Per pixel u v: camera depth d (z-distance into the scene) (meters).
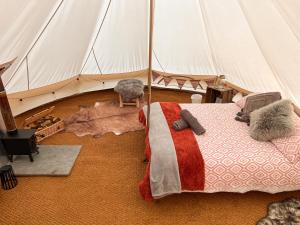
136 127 3.63
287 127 2.20
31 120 3.32
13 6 2.12
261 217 2.15
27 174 2.59
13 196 2.32
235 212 2.20
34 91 3.83
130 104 4.34
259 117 2.40
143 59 4.65
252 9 2.66
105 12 3.66
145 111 3.08
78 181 2.54
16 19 2.29
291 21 2.27
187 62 4.48
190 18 3.85
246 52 3.54
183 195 2.38
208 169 2.05
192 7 3.68
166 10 3.86
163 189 2.07
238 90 4.01
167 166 2.05
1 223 2.04
